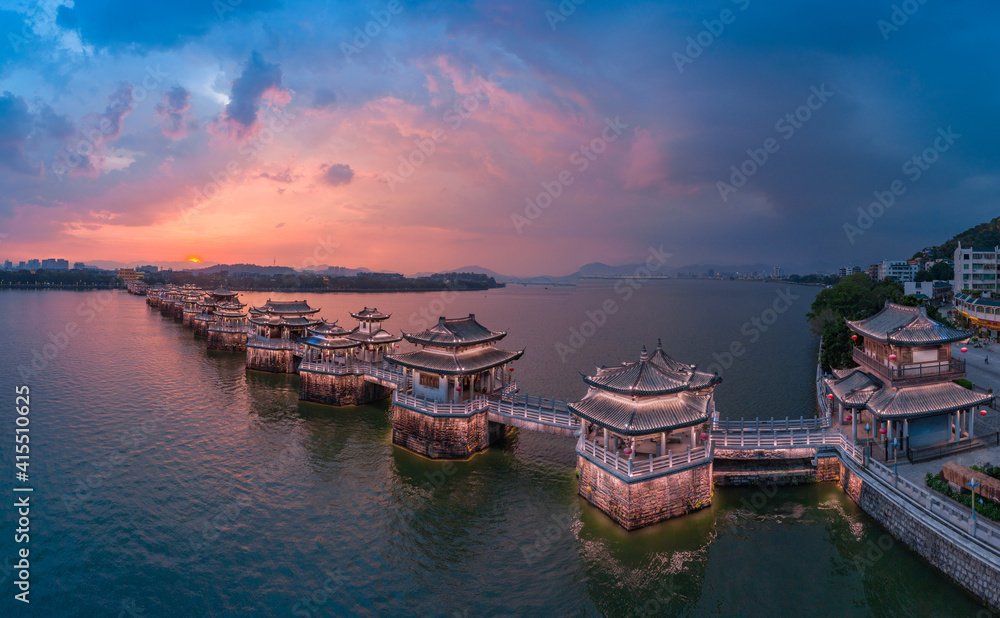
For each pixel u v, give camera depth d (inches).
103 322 5319.9
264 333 3277.6
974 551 946.1
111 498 1470.2
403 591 1096.2
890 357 1434.5
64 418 2142.0
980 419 1658.5
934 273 5831.7
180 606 1046.4
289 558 1203.9
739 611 1028.5
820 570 1139.9
